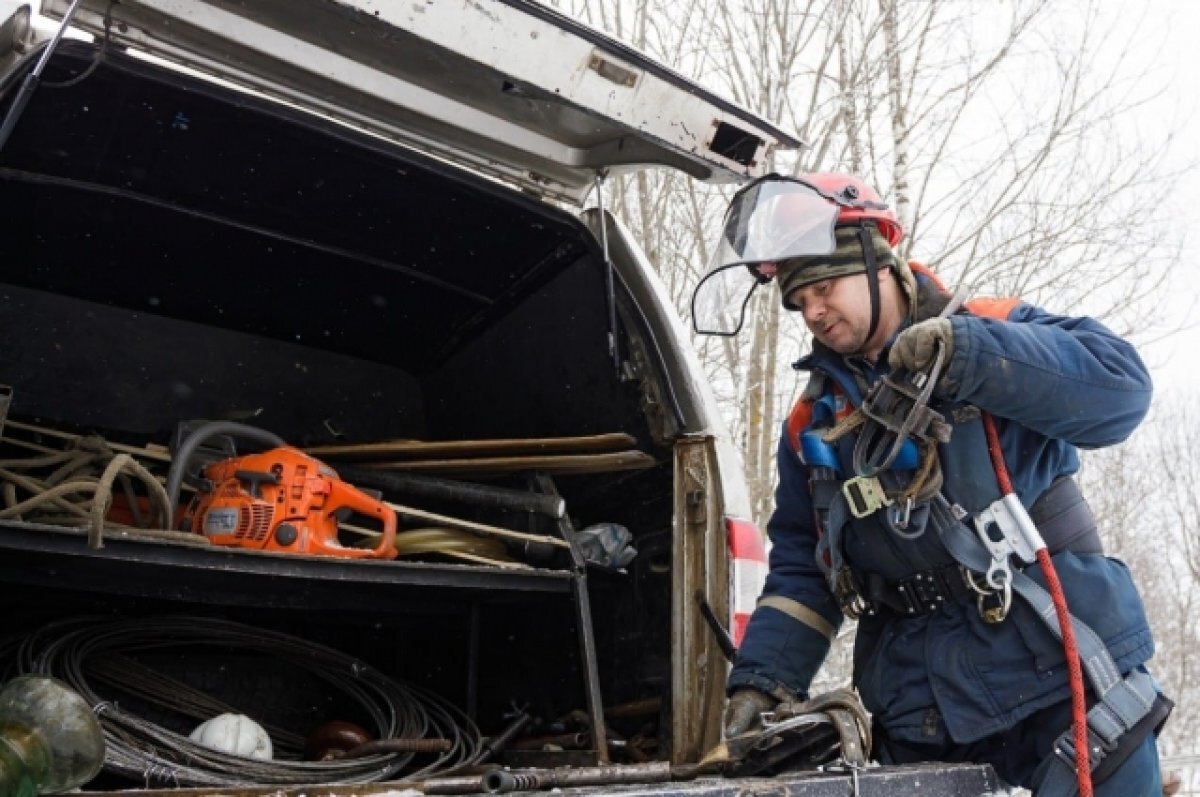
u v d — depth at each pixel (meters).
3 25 1.96
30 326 2.89
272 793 1.40
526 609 2.81
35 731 1.38
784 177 1.92
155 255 2.81
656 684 2.45
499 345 3.04
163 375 3.04
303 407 3.21
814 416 1.98
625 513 2.63
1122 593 1.81
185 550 2.02
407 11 1.88
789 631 2.12
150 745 2.06
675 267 8.60
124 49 2.15
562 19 1.99
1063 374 1.68
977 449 1.79
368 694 2.70
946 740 1.86
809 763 1.78
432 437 3.35
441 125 2.46
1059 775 1.71
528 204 2.56
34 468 2.50
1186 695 19.56
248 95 2.26
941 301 1.90
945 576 1.86
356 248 2.85
